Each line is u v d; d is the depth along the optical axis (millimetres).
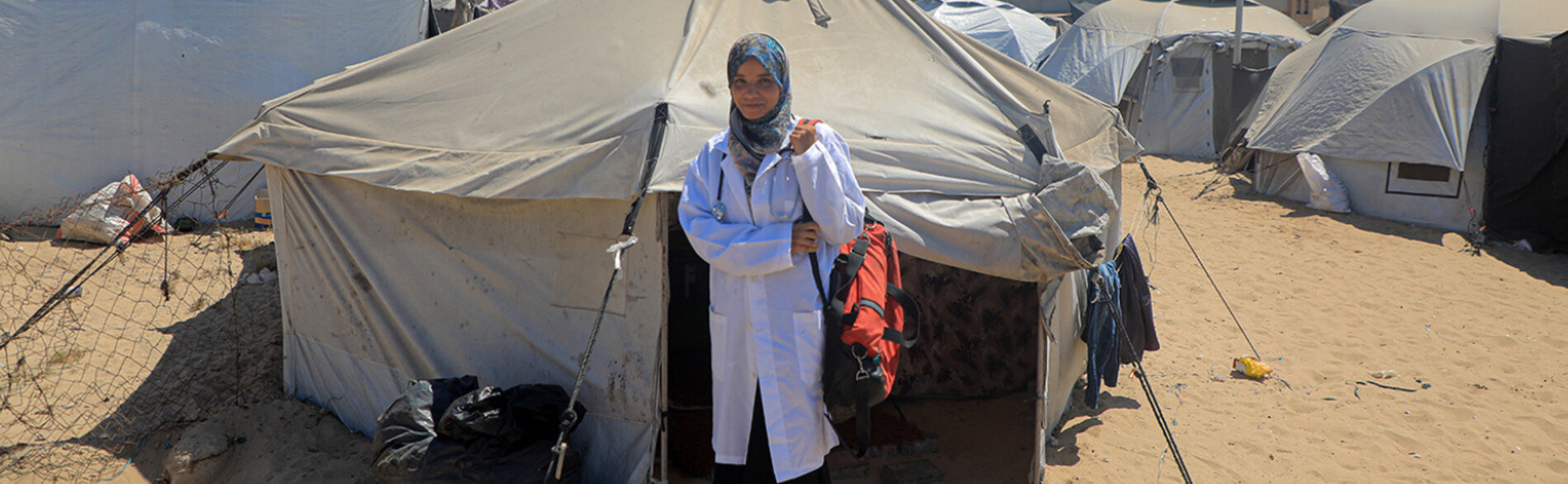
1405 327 7020
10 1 8234
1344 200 11195
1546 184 9570
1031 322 5520
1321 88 11859
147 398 4969
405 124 4258
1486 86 10344
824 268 2740
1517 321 7191
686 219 2764
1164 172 14344
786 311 2697
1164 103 16188
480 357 4168
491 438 3699
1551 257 9414
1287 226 10570
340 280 4535
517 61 4434
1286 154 11977
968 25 22266
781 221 2670
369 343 4484
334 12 9148
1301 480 4488
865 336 2654
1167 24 16531
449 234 4145
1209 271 8656
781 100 2635
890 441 4727
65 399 4914
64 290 4668
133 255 7543
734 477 2996
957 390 5496
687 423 4855
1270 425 5141
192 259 7570
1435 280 8422
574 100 3965
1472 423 5199
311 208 4523
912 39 4441
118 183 8406
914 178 3695
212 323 6113
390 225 4277
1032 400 5402
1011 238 3689
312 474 4219
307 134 4367
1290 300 7738
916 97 4086
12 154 8289
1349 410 5367
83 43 8438
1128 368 6039
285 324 4895
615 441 3873
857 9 4555
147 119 8633
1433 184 10523
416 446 3703
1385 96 10977
